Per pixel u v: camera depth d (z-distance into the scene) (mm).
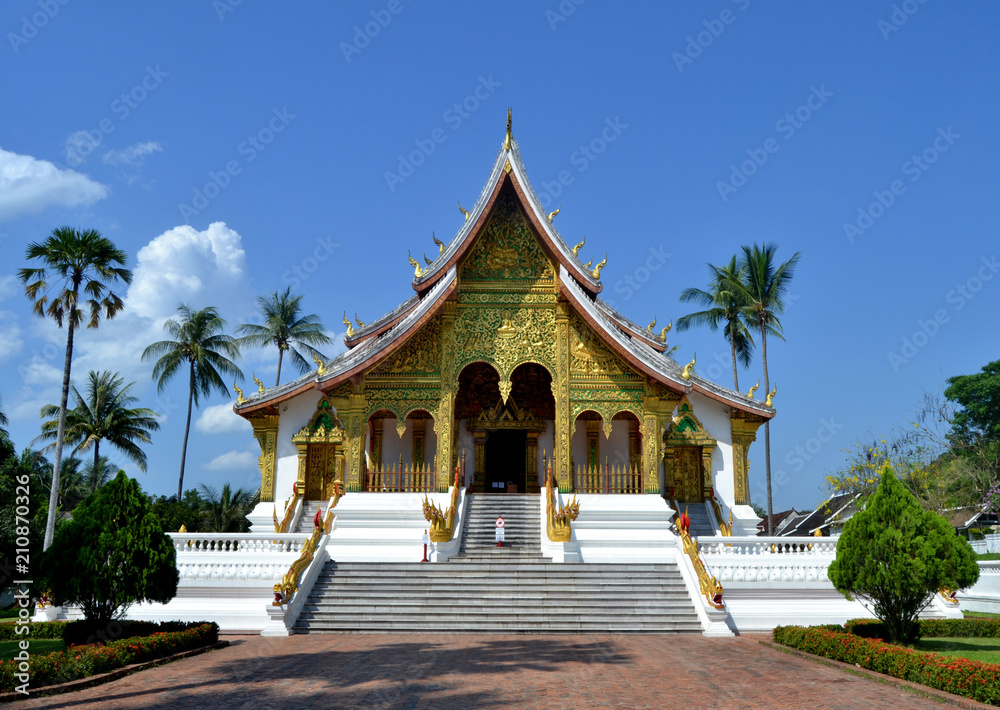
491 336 26281
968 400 46719
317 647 15414
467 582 19469
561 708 9516
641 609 18281
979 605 22562
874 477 36844
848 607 18984
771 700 10031
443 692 10570
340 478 29406
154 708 9625
